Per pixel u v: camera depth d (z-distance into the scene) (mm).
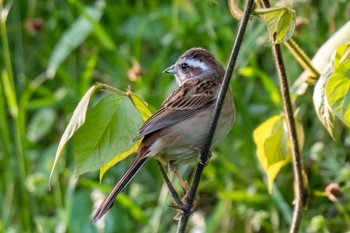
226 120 7820
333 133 6938
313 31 11430
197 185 6934
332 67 6945
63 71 12359
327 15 11430
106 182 11406
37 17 13906
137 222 11180
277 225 10367
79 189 11562
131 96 6789
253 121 11500
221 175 11102
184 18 12680
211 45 11531
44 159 12031
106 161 6613
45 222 10938
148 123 7434
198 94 7863
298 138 8180
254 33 11141
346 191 10141
